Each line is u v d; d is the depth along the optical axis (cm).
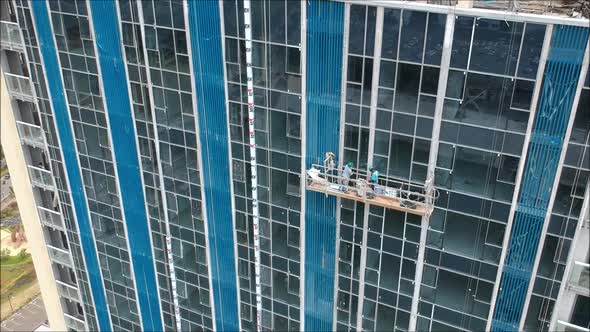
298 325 4481
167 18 3634
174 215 4488
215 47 3575
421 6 2891
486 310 3628
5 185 12094
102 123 4328
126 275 5138
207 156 4034
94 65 4081
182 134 4041
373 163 3475
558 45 2730
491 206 3269
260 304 4534
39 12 4059
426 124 3192
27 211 5188
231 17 3428
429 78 3062
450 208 3394
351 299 4106
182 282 4853
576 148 2916
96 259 5200
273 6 3272
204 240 4478
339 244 3900
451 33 2903
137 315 5369
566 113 2861
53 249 5381
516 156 3069
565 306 3388
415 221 3538
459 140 3161
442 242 3531
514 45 2809
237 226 4247
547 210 3136
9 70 4509
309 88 3412
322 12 3156
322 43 3241
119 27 3828
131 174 4469
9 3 4212
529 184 3114
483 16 2792
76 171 4722
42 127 4619
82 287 5512
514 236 3300
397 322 4028
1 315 8650
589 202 3006
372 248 3791
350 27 3127
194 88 3794
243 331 4825
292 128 3606
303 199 3834
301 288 4256
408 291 3838
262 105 3625
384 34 3055
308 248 4038
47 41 4156
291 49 3344
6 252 10012
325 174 3581
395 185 3462
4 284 9331
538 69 2816
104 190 4697
